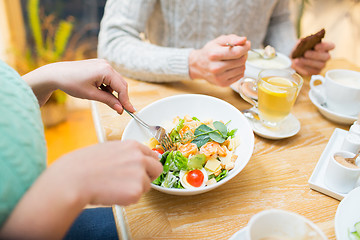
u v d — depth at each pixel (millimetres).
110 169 327
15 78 396
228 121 615
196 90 827
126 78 879
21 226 286
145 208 472
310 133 671
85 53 2066
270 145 627
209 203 485
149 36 1136
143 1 939
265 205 485
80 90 565
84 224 616
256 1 1043
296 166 571
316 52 912
